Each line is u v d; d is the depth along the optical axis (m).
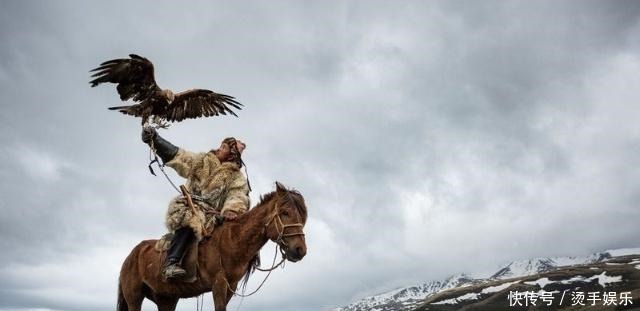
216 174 10.55
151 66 9.87
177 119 11.00
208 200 10.43
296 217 9.65
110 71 9.75
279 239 9.62
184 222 9.91
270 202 9.84
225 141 11.03
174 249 9.91
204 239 10.08
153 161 10.36
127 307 11.58
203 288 10.11
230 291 9.84
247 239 9.75
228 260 9.76
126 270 11.26
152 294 11.11
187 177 10.62
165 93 10.29
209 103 11.15
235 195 10.48
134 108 10.28
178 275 9.88
